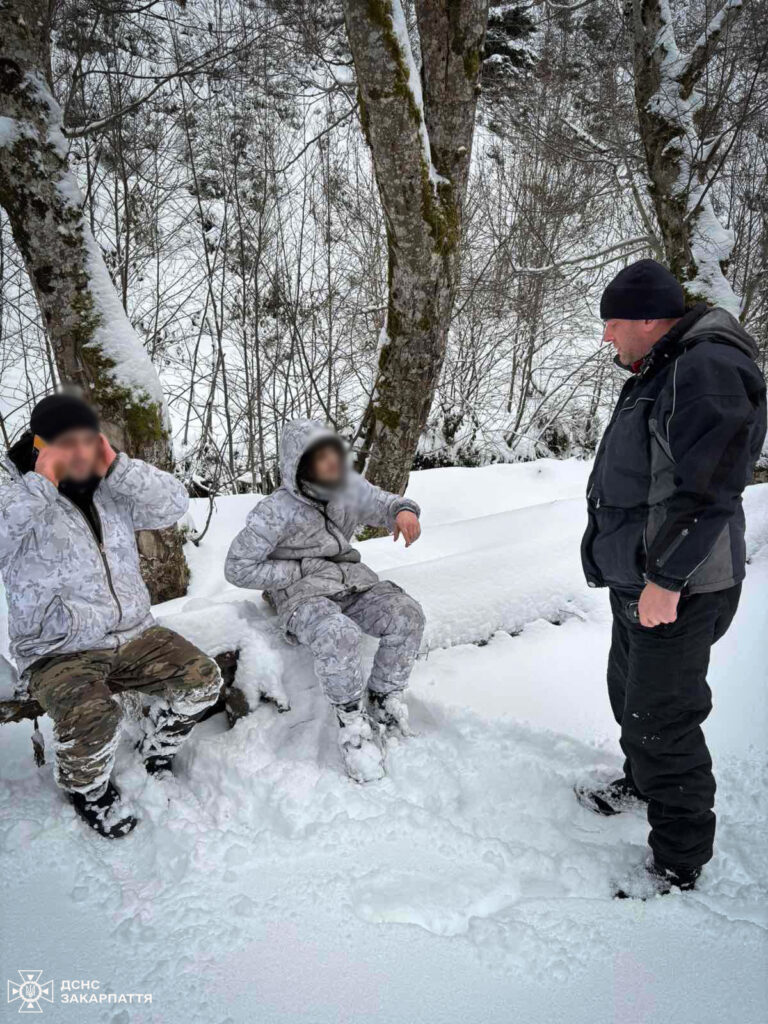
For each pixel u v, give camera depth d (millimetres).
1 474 6422
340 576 2650
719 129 5207
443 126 4008
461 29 3762
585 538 2043
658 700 1840
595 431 9289
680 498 1632
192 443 7902
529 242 8758
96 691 2135
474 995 1628
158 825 2178
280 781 2328
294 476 2562
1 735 2639
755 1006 1595
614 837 2162
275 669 2627
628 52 6863
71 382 3613
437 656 2986
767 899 1886
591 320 9742
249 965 1703
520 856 2049
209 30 5812
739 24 5023
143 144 6824
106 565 2279
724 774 2371
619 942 1761
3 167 3318
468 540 3842
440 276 4172
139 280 7453
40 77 3338
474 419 8906
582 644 3080
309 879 1964
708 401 1632
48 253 3441
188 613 2695
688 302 4867
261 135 6922
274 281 7125
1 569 2207
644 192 6582
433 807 2275
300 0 5816
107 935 1805
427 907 1862
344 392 8562
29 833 2156
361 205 8242
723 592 1811
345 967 1696
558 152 6922
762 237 7004
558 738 2527
